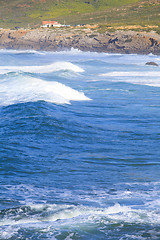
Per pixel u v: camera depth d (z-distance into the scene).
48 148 35.38
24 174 27.19
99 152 34.66
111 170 29.02
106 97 76.31
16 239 16.33
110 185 25.06
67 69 146.38
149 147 36.84
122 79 116.88
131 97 76.88
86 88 91.94
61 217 18.92
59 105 61.72
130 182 25.86
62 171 28.38
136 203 21.27
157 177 27.17
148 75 131.75
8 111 53.19
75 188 24.28
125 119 52.69
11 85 82.00
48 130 42.75
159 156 33.47
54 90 75.12
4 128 42.88
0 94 70.19
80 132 43.00
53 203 21.06
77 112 56.91
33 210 19.80
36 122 46.22
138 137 41.34
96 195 22.78
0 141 36.62
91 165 30.31
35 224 17.98
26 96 67.62
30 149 34.53
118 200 21.83
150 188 24.39
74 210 19.88
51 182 25.53
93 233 17.03
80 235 16.83
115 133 43.25
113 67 180.00
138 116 55.28
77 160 31.69
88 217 18.95
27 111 52.69
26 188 23.95
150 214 19.42
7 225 17.75
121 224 18.08
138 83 104.19
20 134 40.31
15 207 20.17
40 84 81.44
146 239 16.45
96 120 51.31
